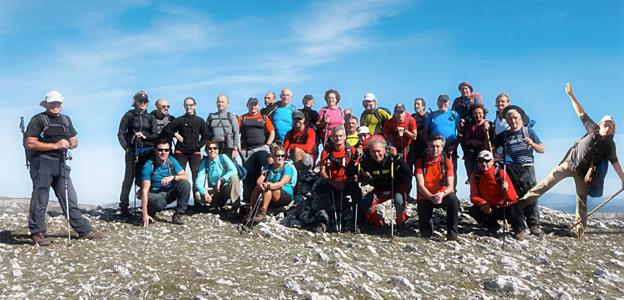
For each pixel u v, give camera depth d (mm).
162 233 13289
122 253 11203
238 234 13211
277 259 10820
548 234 13773
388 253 11625
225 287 8641
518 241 12648
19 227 13320
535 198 13195
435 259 11133
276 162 14312
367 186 17547
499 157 13734
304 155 16047
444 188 12648
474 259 11016
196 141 15188
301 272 9680
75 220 12219
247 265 10320
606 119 12516
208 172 14922
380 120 16312
